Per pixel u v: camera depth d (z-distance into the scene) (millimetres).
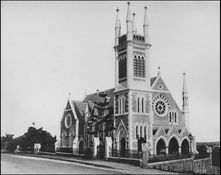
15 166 50281
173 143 74750
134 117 69875
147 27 75312
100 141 73188
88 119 82125
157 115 74688
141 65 73500
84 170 47188
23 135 102875
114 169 50031
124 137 70438
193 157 63969
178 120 77500
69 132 90438
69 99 92750
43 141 97812
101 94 76750
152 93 74625
